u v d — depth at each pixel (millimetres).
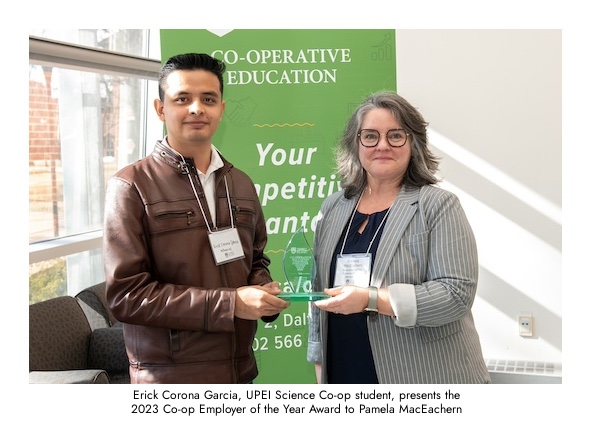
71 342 3354
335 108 3588
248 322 2408
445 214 2332
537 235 4262
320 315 2510
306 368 3611
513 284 4324
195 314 2178
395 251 2344
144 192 2244
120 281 2180
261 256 2615
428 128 4383
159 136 4953
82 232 4445
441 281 2279
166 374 2266
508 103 4234
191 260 2262
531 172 4234
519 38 4176
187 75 2262
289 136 3590
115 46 4363
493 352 4410
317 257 2568
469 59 4270
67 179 4258
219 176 2406
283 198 3613
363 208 2514
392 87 3605
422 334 2322
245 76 3551
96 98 4438
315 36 3566
